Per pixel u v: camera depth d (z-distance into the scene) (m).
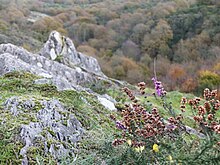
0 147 2.73
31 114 3.22
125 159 2.61
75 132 3.29
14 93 3.99
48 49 10.34
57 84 4.59
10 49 7.41
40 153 2.78
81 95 4.49
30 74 4.85
